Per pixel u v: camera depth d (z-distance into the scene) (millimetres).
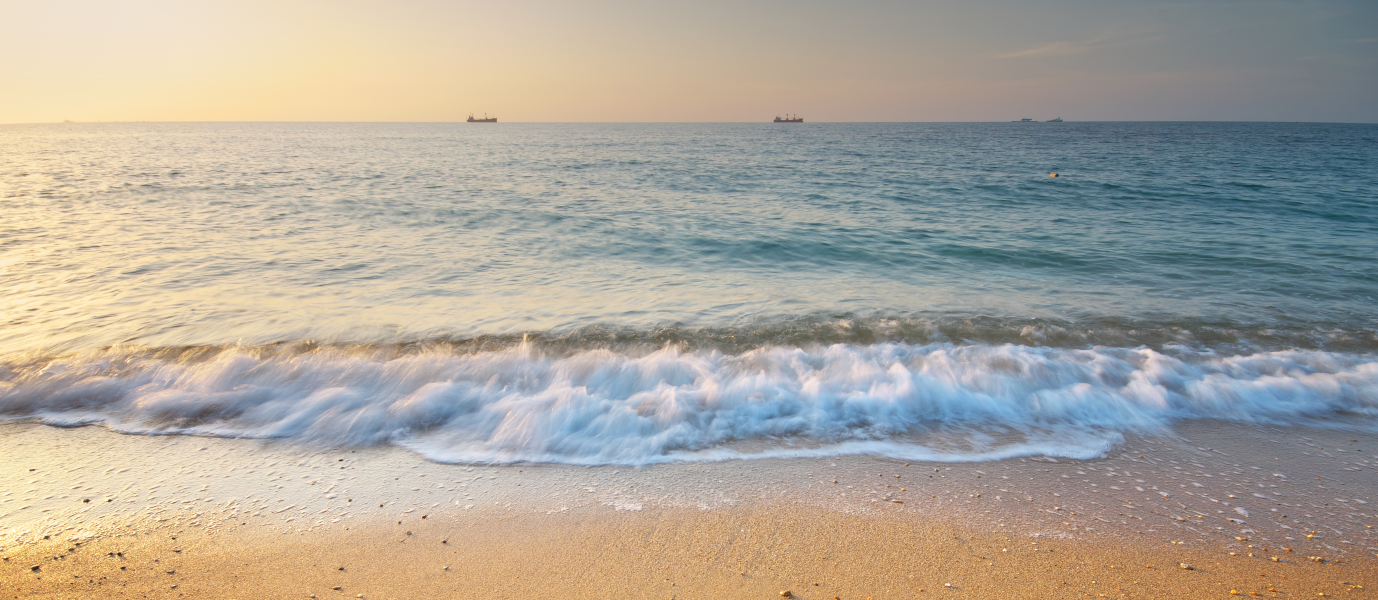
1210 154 37812
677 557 3107
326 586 2896
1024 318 7043
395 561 3076
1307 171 25734
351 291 7961
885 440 4387
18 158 34625
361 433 4410
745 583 2908
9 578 2904
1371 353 5949
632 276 9094
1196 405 4926
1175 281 8852
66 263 9125
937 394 5000
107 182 20719
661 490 3738
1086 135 77375
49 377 5125
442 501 3607
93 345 5898
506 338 6242
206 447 4219
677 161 34125
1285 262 9891
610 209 15492
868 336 6434
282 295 7711
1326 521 3402
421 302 7523
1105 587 2891
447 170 27484
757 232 12547
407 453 4172
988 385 5184
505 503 3590
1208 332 6551
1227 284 8633
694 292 8219
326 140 69375
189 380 5133
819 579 2939
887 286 8625
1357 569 2992
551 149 48781
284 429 4465
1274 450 4254
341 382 5148
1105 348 6066
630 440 4309
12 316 6727
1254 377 5398
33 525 3320
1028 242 11711
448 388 4984
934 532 3322
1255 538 3256
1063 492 3729
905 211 15758
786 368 5508
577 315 7086
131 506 3518
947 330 6605
